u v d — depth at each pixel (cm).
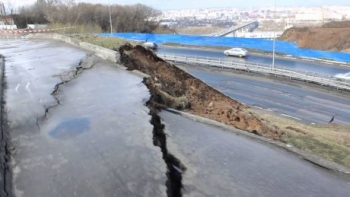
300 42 5316
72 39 2038
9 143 591
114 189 437
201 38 4222
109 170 488
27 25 5241
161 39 4497
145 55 1539
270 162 557
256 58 3475
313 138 923
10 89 974
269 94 2123
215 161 537
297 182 495
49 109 778
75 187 444
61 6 6500
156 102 856
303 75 2441
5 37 3275
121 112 747
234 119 941
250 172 510
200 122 738
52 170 491
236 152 583
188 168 506
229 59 3356
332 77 2381
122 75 1118
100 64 1314
